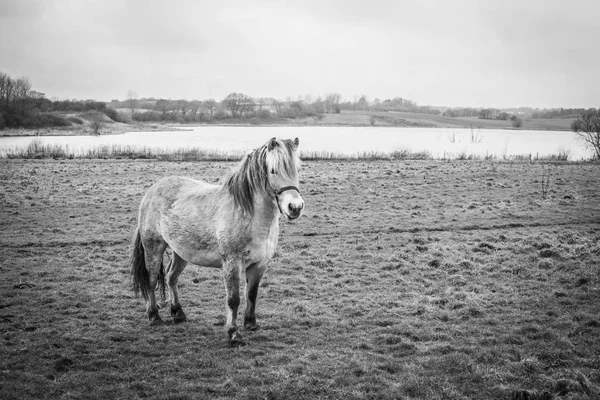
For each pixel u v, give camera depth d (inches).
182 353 297.4
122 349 300.5
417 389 252.8
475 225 660.1
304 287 423.2
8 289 410.3
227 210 305.0
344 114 7667.3
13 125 3745.1
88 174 1117.7
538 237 582.2
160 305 358.6
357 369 272.7
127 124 5014.8
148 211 346.9
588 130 1756.9
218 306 383.2
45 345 302.7
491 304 377.4
